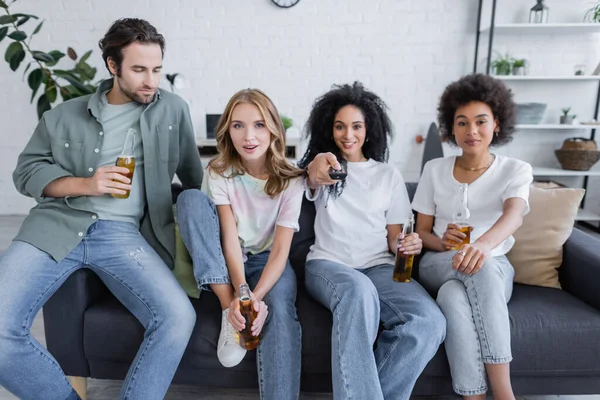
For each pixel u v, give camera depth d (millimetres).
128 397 1184
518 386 1319
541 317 1307
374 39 3486
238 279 1328
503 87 1526
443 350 1294
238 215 1468
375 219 1521
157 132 1510
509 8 3342
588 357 1271
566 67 3414
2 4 2473
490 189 1520
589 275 1418
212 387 1581
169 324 1229
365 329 1189
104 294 1460
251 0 3463
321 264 1428
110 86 1533
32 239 1326
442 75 3514
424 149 3504
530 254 1565
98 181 1322
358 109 1547
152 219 1491
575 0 3297
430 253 1540
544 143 3566
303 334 1297
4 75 3559
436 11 3408
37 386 1194
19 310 1188
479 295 1267
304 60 3553
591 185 3574
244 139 1379
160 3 3486
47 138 1473
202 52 3572
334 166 1369
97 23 3514
